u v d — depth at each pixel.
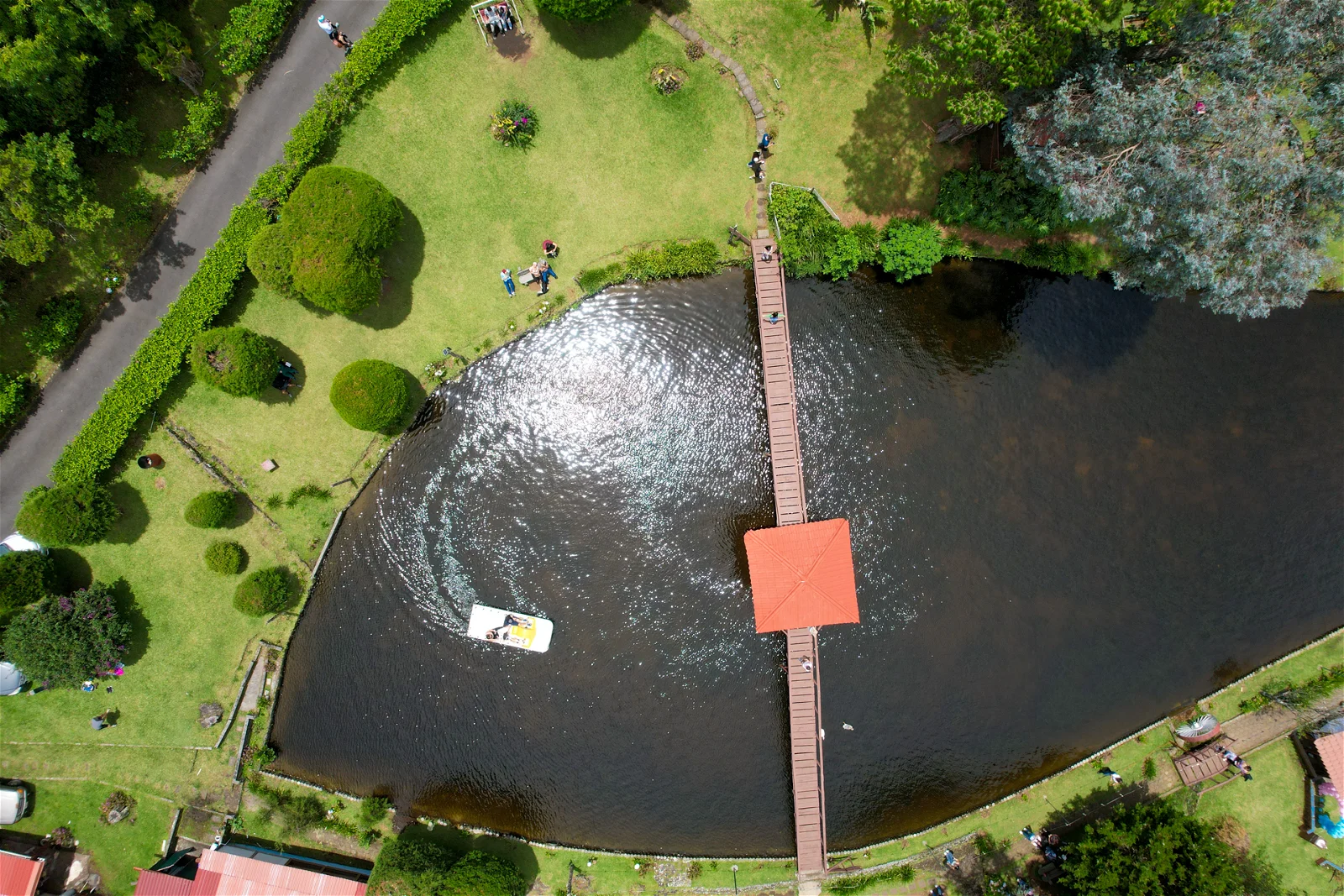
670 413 32.56
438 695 32.59
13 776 32.19
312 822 32.41
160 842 32.31
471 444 32.44
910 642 32.44
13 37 25.23
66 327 30.02
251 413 31.52
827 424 32.34
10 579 29.28
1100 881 28.67
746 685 32.56
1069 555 32.31
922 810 32.50
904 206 31.38
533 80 30.81
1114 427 32.06
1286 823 31.70
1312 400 31.86
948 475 32.34
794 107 31.11
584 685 32.47
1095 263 31.27
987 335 32.03
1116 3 21.70
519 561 32.59
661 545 32.59
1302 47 21.88
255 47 29.27
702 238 31.72
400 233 31.09
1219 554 32.19
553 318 32.16
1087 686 32.41
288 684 32.44
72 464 30.14
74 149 29.22
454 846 32.47
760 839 32.62
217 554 30.91
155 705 32.16
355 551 32.31
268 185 29.67
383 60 29.81
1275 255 23.55
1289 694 31.89
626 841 32.62
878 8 30.34
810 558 29.61
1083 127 23.62
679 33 30.81
